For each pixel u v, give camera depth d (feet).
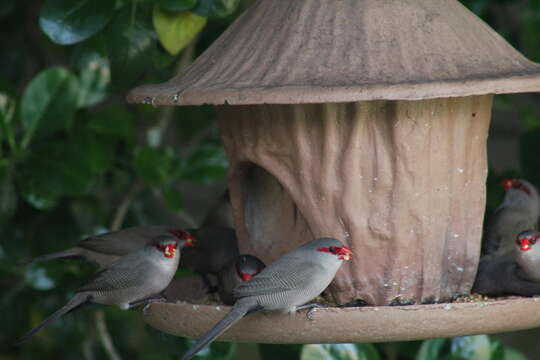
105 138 33.94
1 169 32.76
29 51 41.60
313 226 22.61
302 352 28.84
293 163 22.63
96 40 33.63
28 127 32.71
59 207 36.24
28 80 41.81
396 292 22.58
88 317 39.32
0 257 35.76
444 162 22.43
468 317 20.92
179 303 22.22
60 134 34.06
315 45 21.84
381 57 21.21
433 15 22.44
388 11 22.26
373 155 21.88
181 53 35.40
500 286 24.12
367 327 20.77
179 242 27.84
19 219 36.24
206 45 36.19
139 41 28.04
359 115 21.68
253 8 24.45
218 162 36.73
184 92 21.24
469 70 21.18
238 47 23.15
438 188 22.47
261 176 24.73
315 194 22.41
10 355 40.81
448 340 30.99
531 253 23.57
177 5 26.25
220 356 32.01
